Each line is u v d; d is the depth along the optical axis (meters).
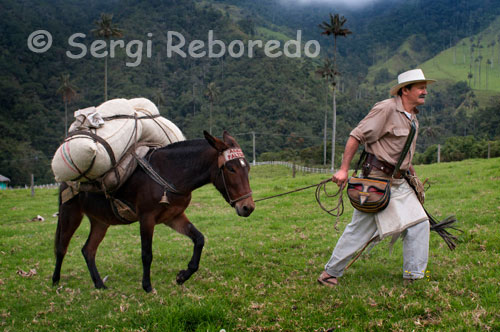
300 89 151.25
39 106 129.75
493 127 107.12
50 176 91.81
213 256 8.67
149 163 6.54
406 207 5.63
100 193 6.73
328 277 6.18
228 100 148.25
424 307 5.10
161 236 11.48
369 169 5.73
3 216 19.33
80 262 9.09
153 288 6.72
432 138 106.31
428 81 5.57
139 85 155.75
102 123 6.41
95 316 5.81
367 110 147.12
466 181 16.69
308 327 4.95
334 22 63.84
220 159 6.24
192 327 5.13
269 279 6.98
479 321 4.59
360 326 4.87
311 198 16.41
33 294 6.96
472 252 7.32
